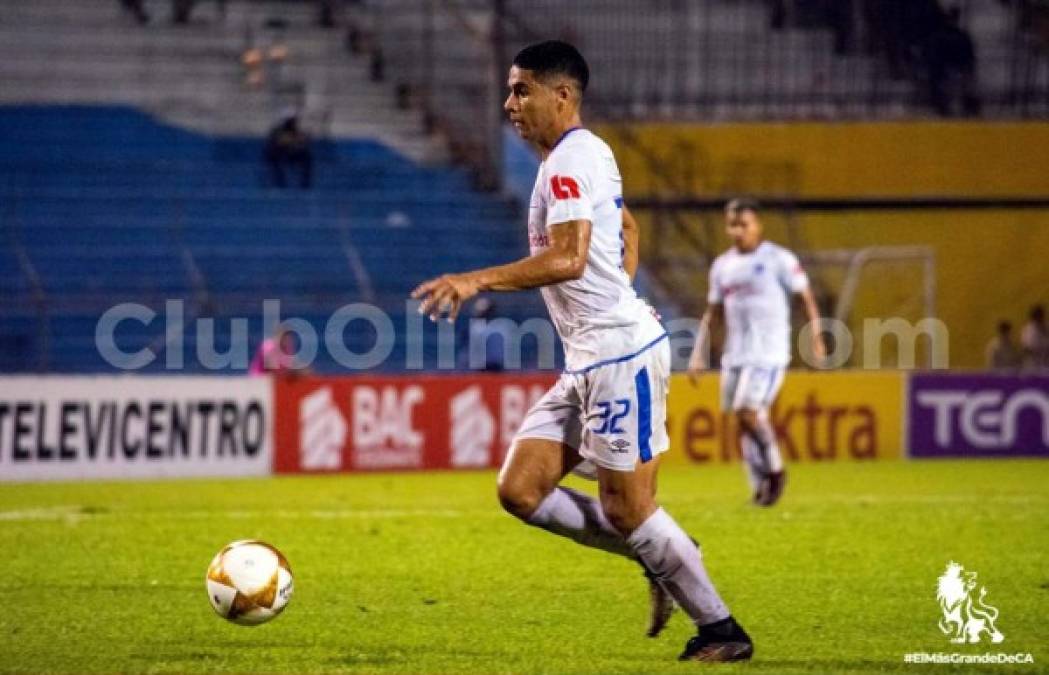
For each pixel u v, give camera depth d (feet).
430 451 205.26
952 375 222.89
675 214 273.54
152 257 257.14
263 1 307.37
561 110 73.15
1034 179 292.40
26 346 244.01
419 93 302.45
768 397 154.40
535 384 209.56
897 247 281.74
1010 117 297.12
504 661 76.95
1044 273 284.00
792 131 286.66
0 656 77.87
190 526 139.23
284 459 199.00
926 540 128.98
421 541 128.36
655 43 303.07
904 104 301.22
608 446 72.90
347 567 112.98
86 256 254.47
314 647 81.00
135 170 271.08
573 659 77.46
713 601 74.95
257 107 290.35
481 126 302.04
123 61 290.56
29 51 287.07
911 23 303.07
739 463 214.48
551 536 131.54
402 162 290.76
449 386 206.08
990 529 136.77
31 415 189.16
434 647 81.10
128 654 78.64
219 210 268.21
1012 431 225.15
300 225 268.82
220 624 88.12
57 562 115.14
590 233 70.33
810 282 271.49
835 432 218.59
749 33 305.73
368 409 202.90
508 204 283.79
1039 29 307.37
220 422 196.03
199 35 297.12
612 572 110.32
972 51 302.25
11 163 267.39
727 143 284.82
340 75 301.63
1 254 251.39
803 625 88.79
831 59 305.94
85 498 167.53
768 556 119.24
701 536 131.44
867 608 94.99
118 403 191.83
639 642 82.69
